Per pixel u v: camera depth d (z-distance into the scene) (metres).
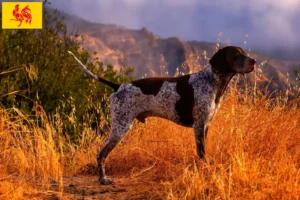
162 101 6.59
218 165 6.02
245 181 5.68
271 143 6.83
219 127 7.54
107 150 6.64
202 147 6.55
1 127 7.25
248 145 6.82
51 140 7.73
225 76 6.58
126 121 6.64
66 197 5.81
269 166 6.10
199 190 5.56
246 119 7.43
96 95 11.21
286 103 7.73
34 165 7.23
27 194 5.87
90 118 9.90
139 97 6.63
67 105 10.45
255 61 6.43
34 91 10.54
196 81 6.59
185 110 6.57
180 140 7.71
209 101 6.54
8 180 6.38
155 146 7.67
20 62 10.91
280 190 5.35
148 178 6.78
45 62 11.16
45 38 11.62
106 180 6.61
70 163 8.03
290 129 7.10
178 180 6.07
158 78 6.74
